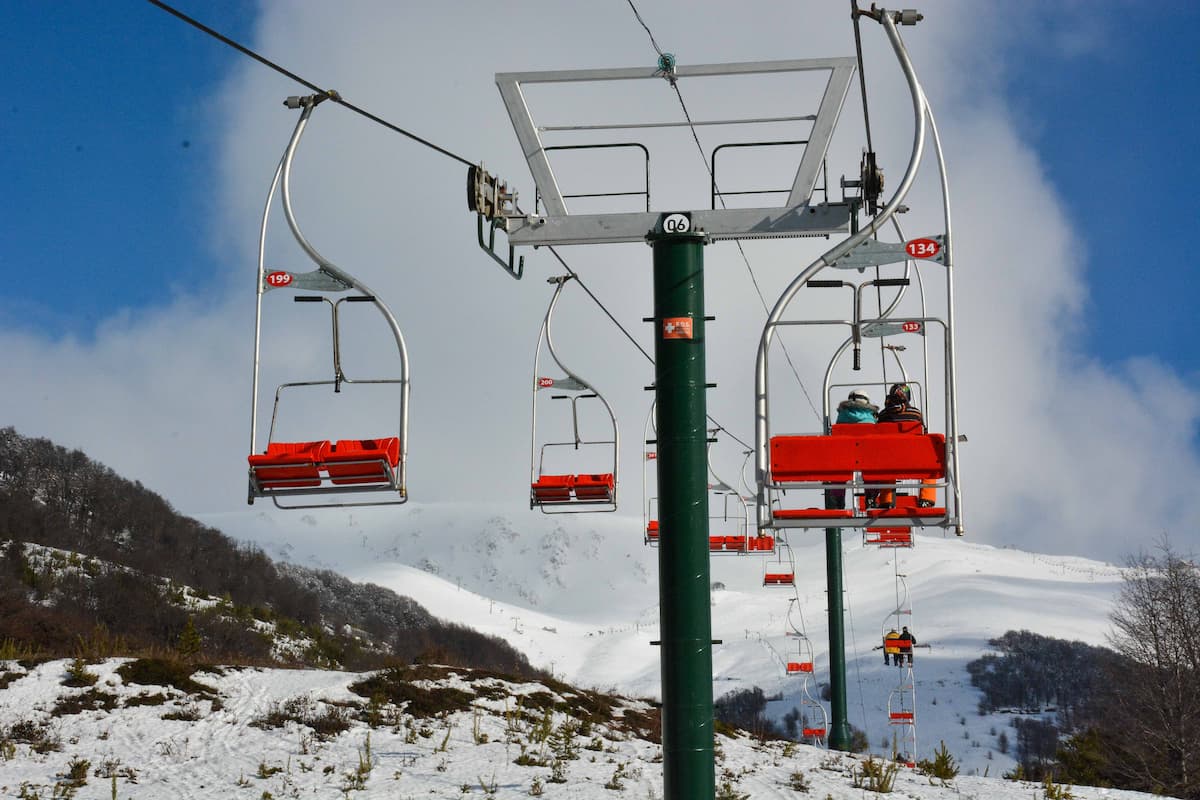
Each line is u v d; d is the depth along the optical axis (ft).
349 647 204.23
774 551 97.76
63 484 323.57
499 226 41.65
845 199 40.27
